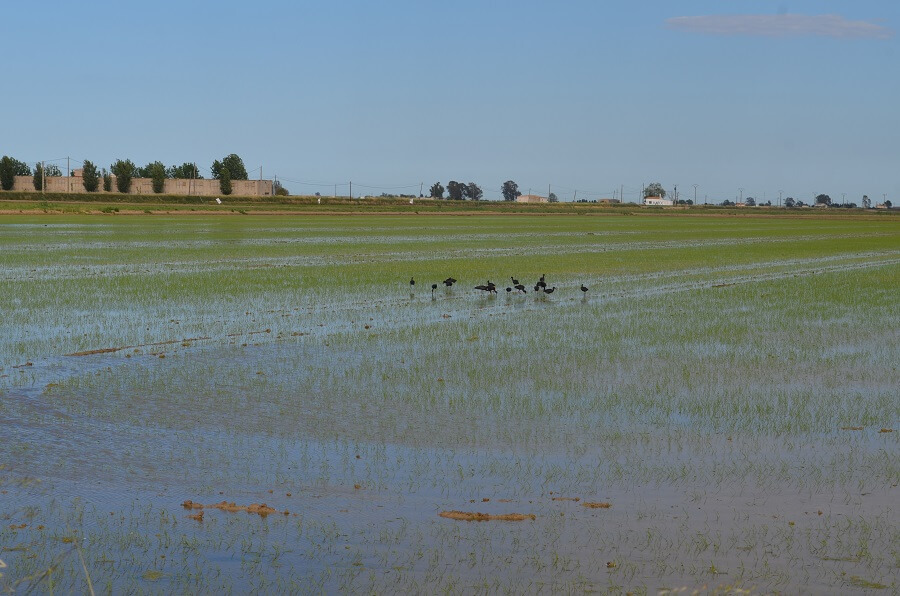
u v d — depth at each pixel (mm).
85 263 46000
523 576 9492
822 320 27453
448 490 11969
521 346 22516
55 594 9039
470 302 31766
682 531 10664
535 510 11297
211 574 9508
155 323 25906
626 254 59500
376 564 9758
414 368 19656
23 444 13727
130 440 13992
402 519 10969
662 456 13484
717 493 11938
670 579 9414
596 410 16109
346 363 20188
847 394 17547
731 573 9562
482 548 10164
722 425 15211
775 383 18516
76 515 10992
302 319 27094
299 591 9156
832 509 11383
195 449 13570
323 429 14719
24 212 120438
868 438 14508
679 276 43375
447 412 15836
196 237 72000
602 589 9195
